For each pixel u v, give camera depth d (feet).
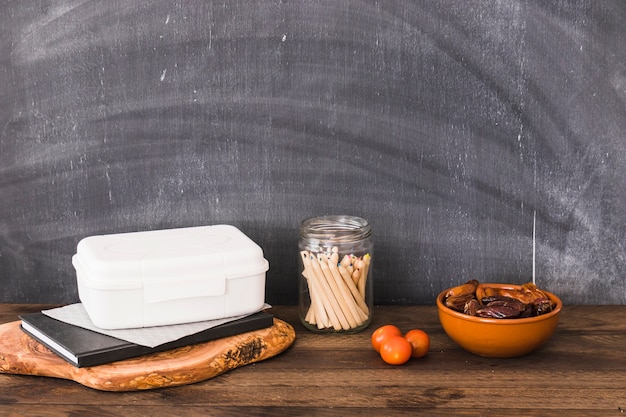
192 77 5.44
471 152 5.48
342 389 4.31
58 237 5.69
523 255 5.60
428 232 5.59
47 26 5.43
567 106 5.40
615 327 5.17
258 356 4.66
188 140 5.52
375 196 5.55
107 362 4.39
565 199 5.52
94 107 5.51
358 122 5.46
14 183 5.64
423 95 5.41
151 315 4.58
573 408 4.08
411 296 5.69
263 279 4.84
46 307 5.64
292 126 5.48
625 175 5.47
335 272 5.03
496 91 5.40
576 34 5.32
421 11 5.32
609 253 5.57
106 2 5.37
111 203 5.63
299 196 5.57
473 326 4.51
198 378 4.40
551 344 4.90
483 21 5.32
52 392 4.32
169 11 5.36
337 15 5.34
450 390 4.29
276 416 4.02
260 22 5.36
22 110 5.54
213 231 5.16
